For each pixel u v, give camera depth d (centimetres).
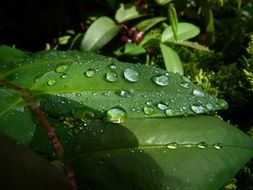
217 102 14
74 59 15
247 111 21
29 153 10
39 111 13
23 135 12
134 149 12
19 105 13
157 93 14
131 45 23
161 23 26
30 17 28
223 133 13
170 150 12
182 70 21
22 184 9
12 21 28
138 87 14
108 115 13
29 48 28
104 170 12
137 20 26
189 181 12
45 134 12
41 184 10
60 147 12
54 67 14
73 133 13
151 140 12
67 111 13
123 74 14
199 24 27
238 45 26
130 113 13
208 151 12
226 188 15
